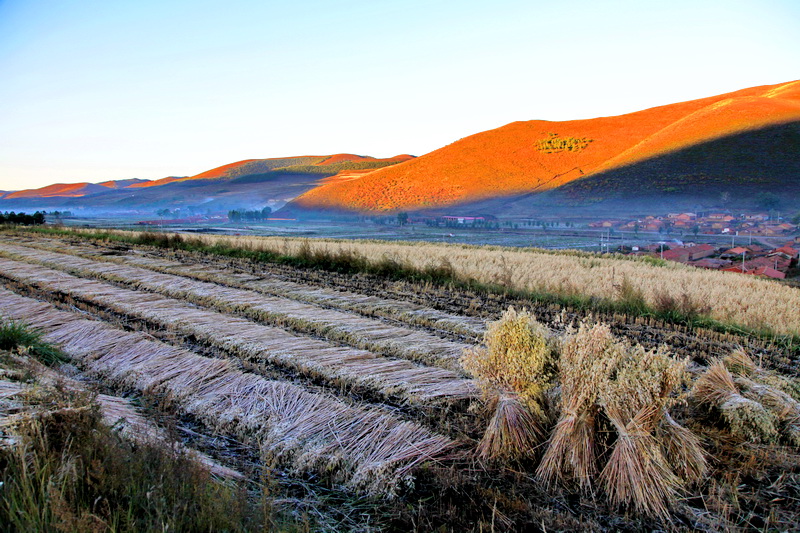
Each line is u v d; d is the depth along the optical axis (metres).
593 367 4.25
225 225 146.25
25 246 21.48
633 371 4.26
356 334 8.38
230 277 14.29
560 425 4.41
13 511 2.88
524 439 4.56
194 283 12.81
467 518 3.84
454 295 12.86
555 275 15.98
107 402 5.29
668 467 4.18
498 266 17.98
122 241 25.20
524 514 3.90
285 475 4.42
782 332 9.80
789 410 5.27
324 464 4.51
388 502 4.05
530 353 4.64
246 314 9.87
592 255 29.31
